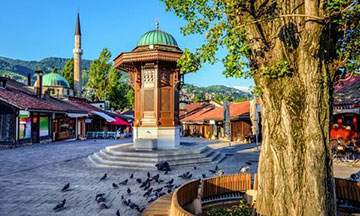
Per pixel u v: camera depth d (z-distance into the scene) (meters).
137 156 14.02
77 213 6.86
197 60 5.05
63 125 32.94
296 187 4.64
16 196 8.40
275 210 4.83
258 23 4.87
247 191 7.32
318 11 4.38
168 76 16.22
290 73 4.70
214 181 7.03
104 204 7.20
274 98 4.88
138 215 6.68
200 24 5.48
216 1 5.43
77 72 63.34
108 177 11.20
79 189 9.26
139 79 16.33
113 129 45.50
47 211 7.02
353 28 5.10
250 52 5.20
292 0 4.67
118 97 59.22
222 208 6.89
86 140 33.91
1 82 26.58
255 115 22.53
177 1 5.67
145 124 15.90
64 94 55.16
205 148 16.33
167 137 15.82
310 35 4.46
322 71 4.68
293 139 4.70
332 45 5.05
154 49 15.03
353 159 15.17
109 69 57.97
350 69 5.47
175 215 4.54
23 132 25.39
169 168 12.58
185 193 6.09
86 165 14.24
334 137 19.81
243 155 18.83
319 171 4.54
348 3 4.43
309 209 4.50
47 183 10.16
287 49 4.70
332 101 4.94
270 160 4.99
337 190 6.88
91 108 42.47
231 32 4.59
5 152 20.06
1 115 24.06
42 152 20.11
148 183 9.08
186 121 41.09
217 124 35.53
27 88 34.78
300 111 4.67
